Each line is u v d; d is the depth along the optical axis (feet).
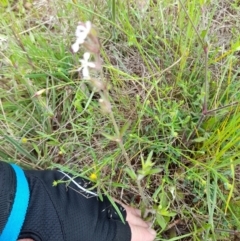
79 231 0.85
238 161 0.88
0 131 1.03
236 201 0.95
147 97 0.91
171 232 0.96
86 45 0.52
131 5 1.14
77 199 0.90
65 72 1.04
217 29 1.10
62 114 1.05
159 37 1.02
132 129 0.96
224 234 0.94
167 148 0.94
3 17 1.12
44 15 1.18
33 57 1.06
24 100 1.07
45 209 0.84
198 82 1.00
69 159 0.99
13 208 0.80
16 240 0.80
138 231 0.92
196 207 0.96
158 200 0.97
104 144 0.99
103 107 0.59
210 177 0.95
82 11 1.11
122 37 1.12
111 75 1.02
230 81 0.96
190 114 0.98
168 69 0.99
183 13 1.00
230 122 0.89
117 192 0.98
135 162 0.99
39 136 1.04
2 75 1.12
